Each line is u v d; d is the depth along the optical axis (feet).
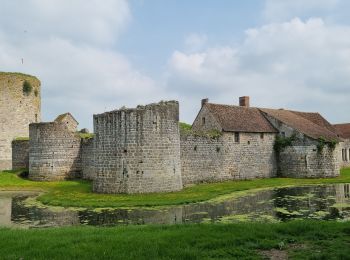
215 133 157.69
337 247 44.34
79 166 160.66
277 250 44.52
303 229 53.26
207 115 171.32
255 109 190.39
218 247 45.21
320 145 167.43
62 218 78.89
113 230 54.95
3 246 46.37
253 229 52.85
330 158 167.02
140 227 57.41
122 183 112.57
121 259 40.47
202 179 149.38
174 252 42.24
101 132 117.39
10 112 203.00
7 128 201.77
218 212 80.89
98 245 45.37
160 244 45.27
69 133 159.33
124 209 88.07
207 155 152.05
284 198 100.17
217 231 51.78
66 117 190.90
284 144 177.99
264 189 122.11
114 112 114.93
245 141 167.73
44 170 155.12
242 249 44.29
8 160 201.26
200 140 150.30
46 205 96.99
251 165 169.07
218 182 153.38
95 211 86.33
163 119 118.21
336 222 57.52
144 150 113.80
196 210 84.07
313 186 129.70
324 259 40.32
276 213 77.97
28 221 76.38
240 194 110.42
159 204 92.63
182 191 119.03
